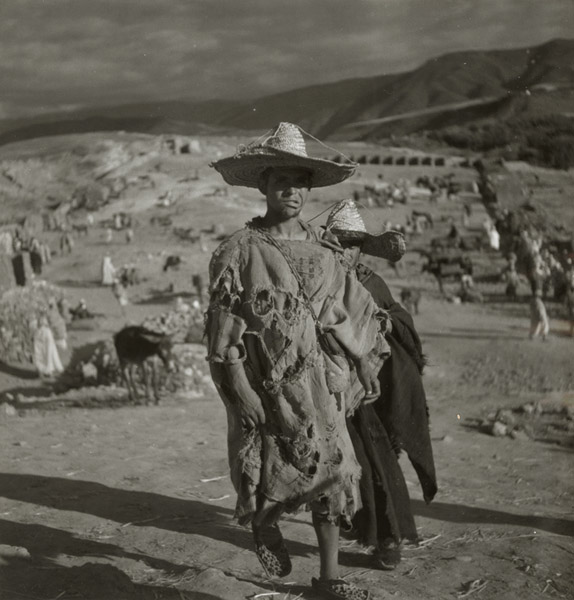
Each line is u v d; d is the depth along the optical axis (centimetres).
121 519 506
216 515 518
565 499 559
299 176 351
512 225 3769
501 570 396
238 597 360
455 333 2334
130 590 360
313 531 483
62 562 418
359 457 409
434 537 465
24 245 4481
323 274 345
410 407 431
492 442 885
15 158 7600
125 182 6712
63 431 883
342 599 355
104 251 4488
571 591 364
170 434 870
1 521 499
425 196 6216
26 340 2103
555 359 1758
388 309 439
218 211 5575
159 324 2136
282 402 337
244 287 342
